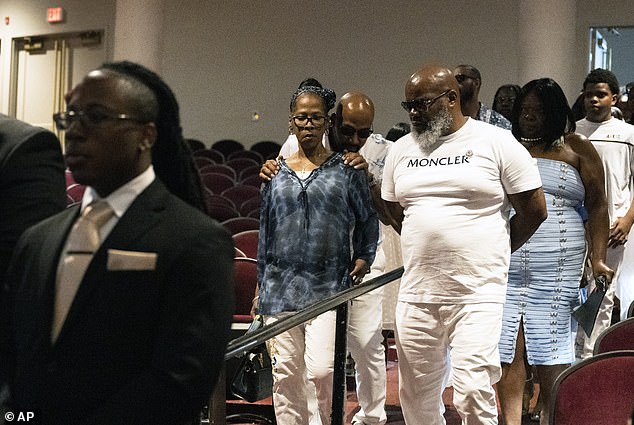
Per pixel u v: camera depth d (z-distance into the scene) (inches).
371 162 192.5
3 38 688.4
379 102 579.2
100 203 75.9
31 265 77.3
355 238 164.4
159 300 72.5
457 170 148.9
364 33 583.2
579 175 173.3
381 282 148.9
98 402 72.2
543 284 168.7
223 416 122.4
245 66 613.3
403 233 154.0
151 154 79.6
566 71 475.5
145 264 72.2
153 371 71.0
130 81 76.4
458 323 148.0
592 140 222.7
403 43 573.6
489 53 555.5
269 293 160.2
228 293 73.9
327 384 160.9
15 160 88.6
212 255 73.4
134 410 69.9
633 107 315.6
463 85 194.1
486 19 556.1
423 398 155.9
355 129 175.6
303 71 597.9
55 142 91.8
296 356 164.1
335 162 163.0
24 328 75.5
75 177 75.5
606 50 547.5
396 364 273.7
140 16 563.2
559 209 170.4
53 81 681.0
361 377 191.0
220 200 369.7
